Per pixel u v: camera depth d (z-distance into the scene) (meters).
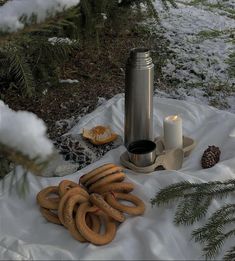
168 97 2.52
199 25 3.38
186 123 2.00
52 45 1.94
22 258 1.32
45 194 1.53
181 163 1.74
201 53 2.97
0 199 1.55
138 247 1.35
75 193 1.48
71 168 1.72
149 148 1.71
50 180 1.65
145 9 3.37
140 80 1.74
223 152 1.79
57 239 1.40
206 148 1.83
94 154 1.81
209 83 2.66
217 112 2.04
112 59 2.87
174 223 1.41
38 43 1.90
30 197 1.56
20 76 1.61
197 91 2.58
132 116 1.80
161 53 2.97
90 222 1.44
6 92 2.41
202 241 1.35
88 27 2.42
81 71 2.74
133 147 1.72
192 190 1.51
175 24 3.37
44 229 1.44
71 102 2.44
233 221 1.41
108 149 1.85
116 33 3.12
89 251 1.32
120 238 1.38
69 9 0.96
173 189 1.49
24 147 0.87
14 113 1.00
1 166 1.61
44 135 0.93
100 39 3.04
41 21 0.96
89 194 1.56
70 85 2.54
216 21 3.47
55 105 2.41
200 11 3.66
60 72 2.63
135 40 3.11
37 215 1.49
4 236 1.40
